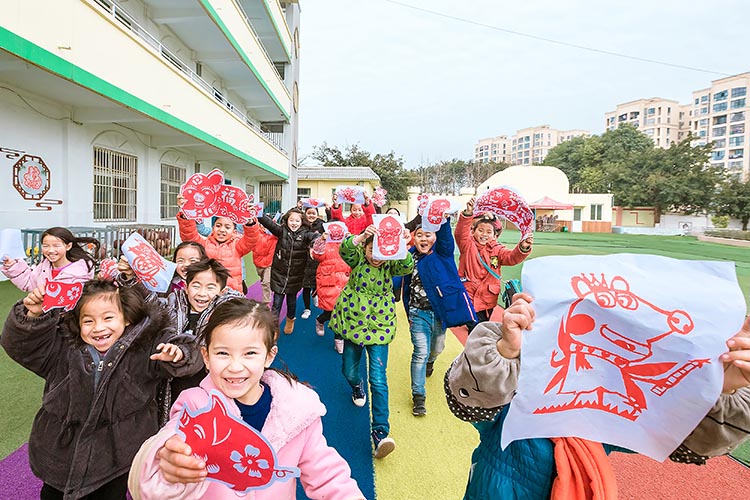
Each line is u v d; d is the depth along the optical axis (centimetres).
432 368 410
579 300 123
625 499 243
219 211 404
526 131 9188
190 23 1120
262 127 2350
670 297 120
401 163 3916
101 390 171
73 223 791
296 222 505
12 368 368
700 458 130
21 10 480
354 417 326
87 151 831
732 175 3612
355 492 133
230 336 129
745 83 7062
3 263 229
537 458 134
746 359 111
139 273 234
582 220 3409
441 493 242
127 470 175
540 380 123
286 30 1973
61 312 172
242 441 108
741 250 1966
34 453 171
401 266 316
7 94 653
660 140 7806
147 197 1055
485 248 419
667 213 3697
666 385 121
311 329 554
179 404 134
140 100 747
